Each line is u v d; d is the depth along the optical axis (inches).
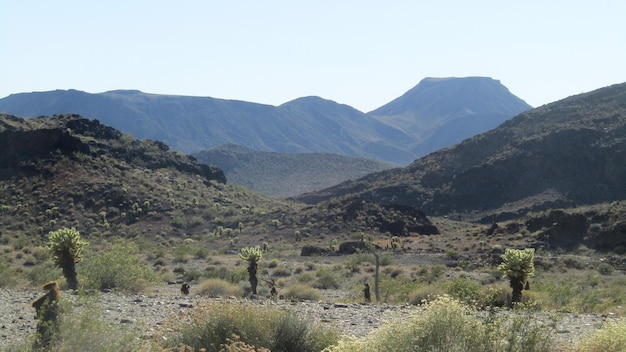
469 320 330.0
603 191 3715.6
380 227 3184.1
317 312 701.3
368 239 2955.2
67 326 359.3
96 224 3065.9
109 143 4092.0
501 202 4025.6
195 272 1592.0
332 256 2475.4
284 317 449.1
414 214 3376.0
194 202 3604.8
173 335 442.0
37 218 3026.6
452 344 322.0
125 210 3265.3
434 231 3250.5
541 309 676.7
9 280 1091.3
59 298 405.1
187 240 2960.1
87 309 400.5
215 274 1573.6
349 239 2989.7
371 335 343.6
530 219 2511.1
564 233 2292.1
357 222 3223.4
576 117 4522.6
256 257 1109.7
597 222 2313.0
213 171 4456.2
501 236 2484.0
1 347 394.0
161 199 3496.6
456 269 1898.4
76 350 351.6
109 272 999.0
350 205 3383.4
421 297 883.4
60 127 4023.1
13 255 2012.8
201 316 433.7
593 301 947.3
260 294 1095.6
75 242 927.7
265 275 1700.3
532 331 337.7
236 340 408.8
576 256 2049.7
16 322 558.9
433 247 2472.9
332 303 831.7
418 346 319.0
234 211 3612.2
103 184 3430.1
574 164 4015.8
